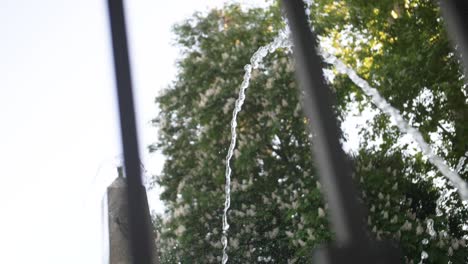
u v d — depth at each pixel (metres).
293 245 6.84
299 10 1.06
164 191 8.68
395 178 7.01
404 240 6.14
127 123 1.19
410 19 7.81
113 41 1.21
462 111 7.60
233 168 7.88
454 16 1.09
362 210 0.91
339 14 8.95
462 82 7.09
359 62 8.89
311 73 1.02
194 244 7.39
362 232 0.86
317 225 6.27
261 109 8.03
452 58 7.25
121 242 4.16
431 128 8.05
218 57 8.88
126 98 1.20
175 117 8.92
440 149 8.03
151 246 1.18
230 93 7.98
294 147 7.68
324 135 0.97
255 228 7.26
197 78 8.68
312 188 6.98
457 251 6.25
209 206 7.47
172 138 8.84
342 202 0.92
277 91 7.57
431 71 7.54
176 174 8.70
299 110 7.36
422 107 7.98
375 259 0.81
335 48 9.12
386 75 7.94
